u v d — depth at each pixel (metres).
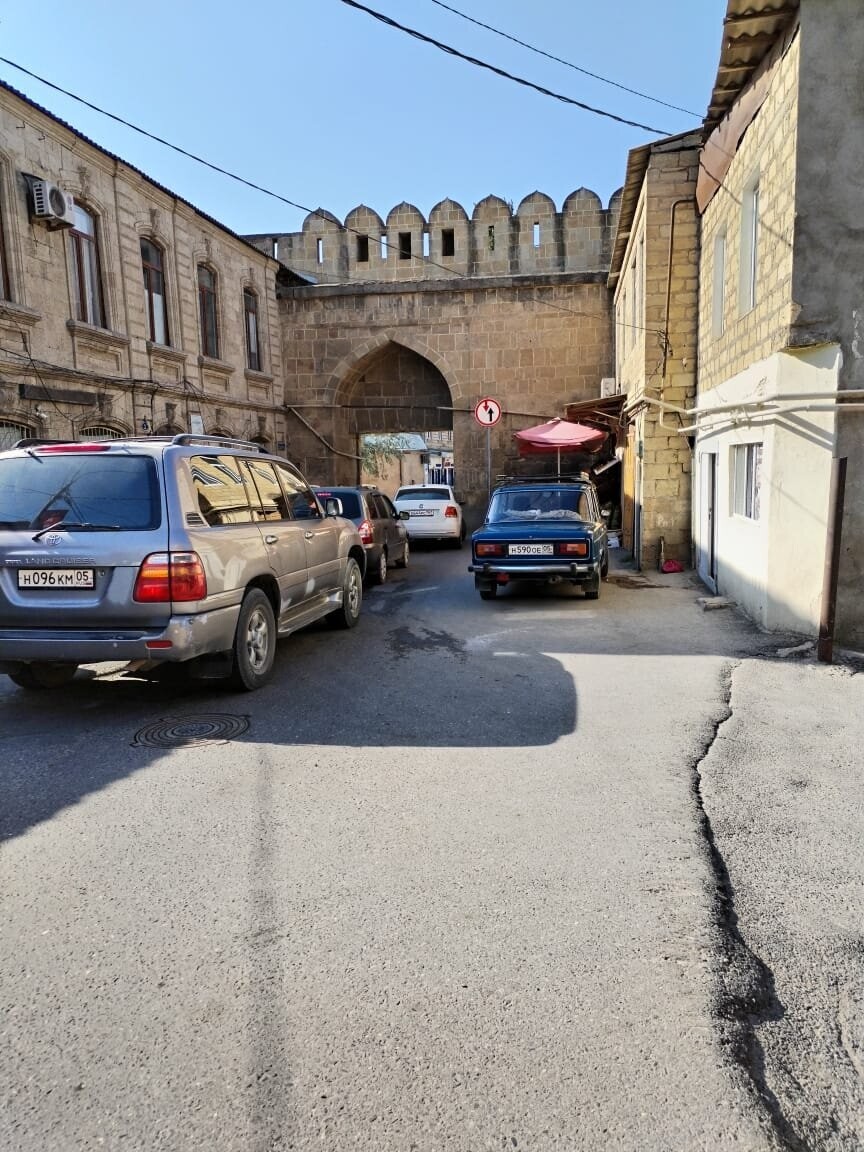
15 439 12.25
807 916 2.99
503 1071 2.22
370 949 2.81
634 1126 2.03
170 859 3.49
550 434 17.86
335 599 8.18
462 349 21.31
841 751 4.68
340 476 22.61
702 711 5.47
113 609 5.19
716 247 10.19
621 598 10.30
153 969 2.71
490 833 3.69
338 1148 1.98
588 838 3.63
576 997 2.53
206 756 4.74
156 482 5.37
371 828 3.76
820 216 6.55
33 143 12.29
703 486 11.27
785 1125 2.04
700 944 2.80
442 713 5.55
